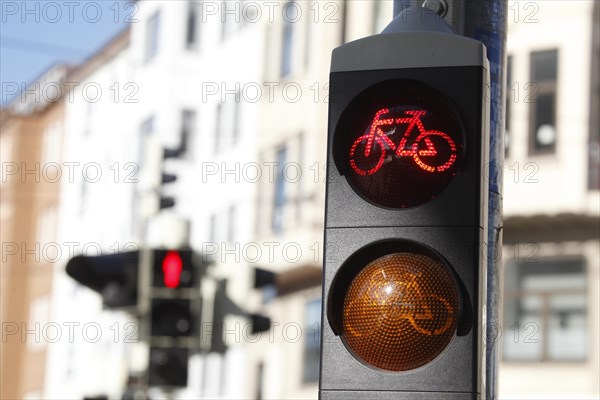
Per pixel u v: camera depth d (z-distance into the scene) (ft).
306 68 100.12
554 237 84.58
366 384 14.89
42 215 148.25
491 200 18.04
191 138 115.34
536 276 85.56
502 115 18.37
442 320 14.78
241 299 47.32
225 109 111.14
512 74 87.15
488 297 17.58
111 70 130.00
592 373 83.05
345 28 96.07
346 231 15.26
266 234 103.76
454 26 18.06
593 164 84.84
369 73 15.55
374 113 15.55
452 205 15.01
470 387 14.62
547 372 84.48
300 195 100.17
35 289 149.69
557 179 84.94
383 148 15.34
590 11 85.25
